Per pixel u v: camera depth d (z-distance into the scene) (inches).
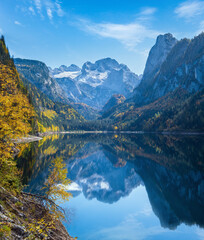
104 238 756.0
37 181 1239.5
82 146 4320.9
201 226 887.1
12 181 604.4
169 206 1135.0
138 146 4163.4
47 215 563.8
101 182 1829.5
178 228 864.9
